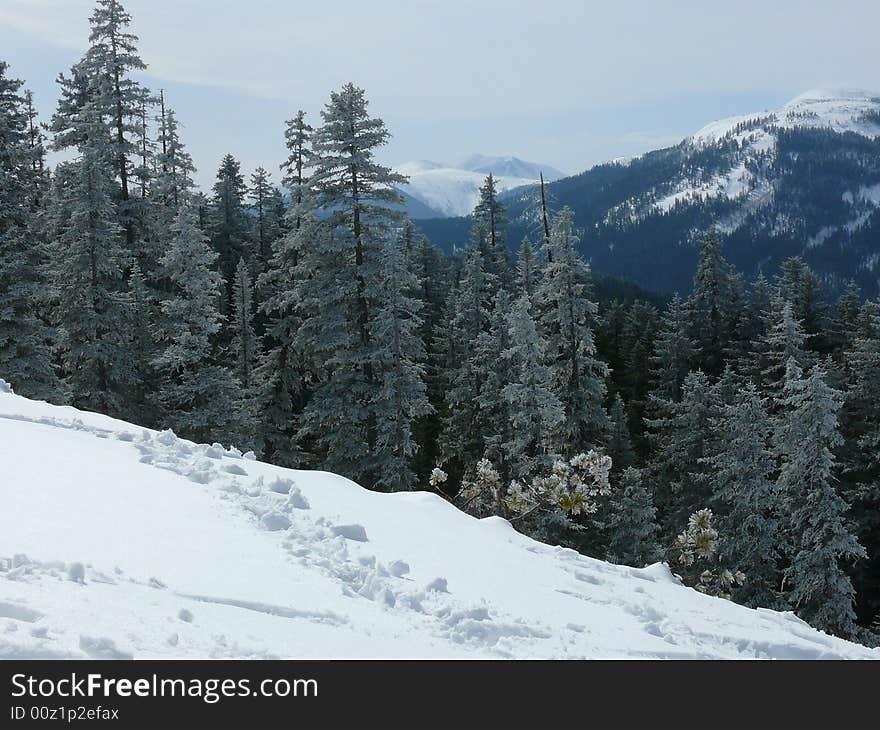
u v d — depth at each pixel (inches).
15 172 1107.9
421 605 232.8
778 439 1026.7
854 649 327.0
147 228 1321.4
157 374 1208.8
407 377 999.0
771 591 1002.7
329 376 1114.1
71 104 1555.1
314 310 1054.4
